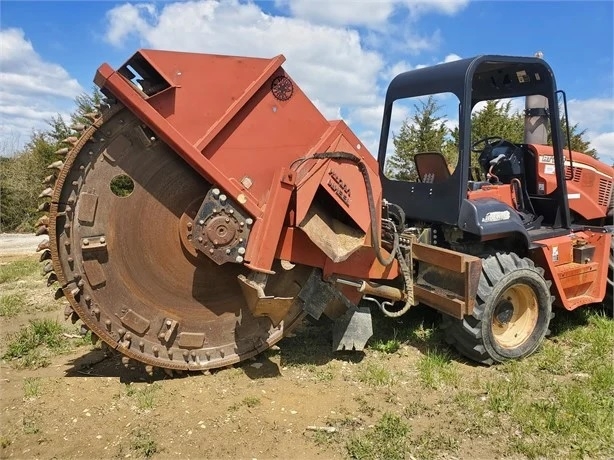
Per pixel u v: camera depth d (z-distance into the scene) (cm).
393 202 458
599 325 474
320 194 356
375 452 277
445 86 400
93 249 317
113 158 317
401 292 405
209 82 323
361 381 362
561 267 441
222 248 329
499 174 488
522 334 415
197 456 271
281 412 316
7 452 272
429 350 416
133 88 302
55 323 456
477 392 350
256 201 337
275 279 369
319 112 352
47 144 1725
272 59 336
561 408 325
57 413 308
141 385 343
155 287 338
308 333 450
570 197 500
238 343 368
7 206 1698
